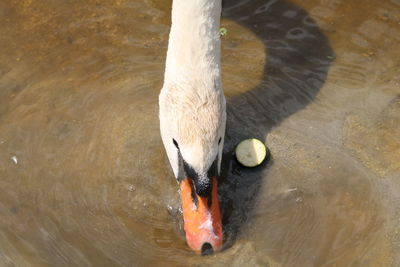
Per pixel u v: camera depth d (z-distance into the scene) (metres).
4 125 1.31
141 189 1.25
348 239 1.21
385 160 1.28
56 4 1.45
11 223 1.21
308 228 1.22
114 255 1.19
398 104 1.34
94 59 1.38
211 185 1.11
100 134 1.30
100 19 1.43
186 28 1.16
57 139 1.29
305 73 1.38
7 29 1.42
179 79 1.13
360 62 1.39
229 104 1.33
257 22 1.43
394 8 1.45
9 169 1.27
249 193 1.24
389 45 1.41
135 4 1.45
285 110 1.33
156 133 1.30
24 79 1.36
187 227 1.14
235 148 1.28
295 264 1.19
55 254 1.19
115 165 1.27
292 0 1.46
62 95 1.34
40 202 1.24
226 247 1.19
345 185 1.26
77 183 1.25
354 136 1.31
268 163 1.27
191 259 1.18
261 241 1.20
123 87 1.35
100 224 1.22
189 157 1.10
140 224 1.21
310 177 1.26
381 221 1.22
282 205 1.23
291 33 1.42
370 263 1.19
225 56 1.39
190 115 1.11
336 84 1.36
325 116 1.33
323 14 1.45
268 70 1.37
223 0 1.46
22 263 1.18
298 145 1.29
